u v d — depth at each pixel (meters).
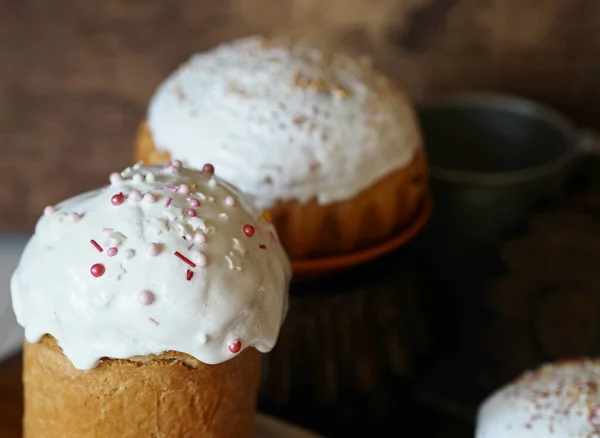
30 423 0.47
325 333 0.57
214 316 0.42
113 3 0.74
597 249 0.65
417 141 0.61
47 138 0.79
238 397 0.46
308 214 0.56
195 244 0.43
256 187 0.55
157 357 0.43
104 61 0.76
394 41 0.77
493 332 0.62
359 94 0.58
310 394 0.56
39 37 0.75
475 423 0.56
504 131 0.73
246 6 0.75
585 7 0.75
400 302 0.60
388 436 0.55
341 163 0.56
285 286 0.46
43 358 0.44
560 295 0.63
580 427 0.46
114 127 0.79
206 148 0.56
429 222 0.67
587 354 0.60
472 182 0.64
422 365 0.59
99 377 0.44
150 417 0.44
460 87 0.79
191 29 0.76
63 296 0.43
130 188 0.45
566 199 0.70
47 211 0.45
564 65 0.78
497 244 0.67
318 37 0.77
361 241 0.58
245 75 0.58
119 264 0.42
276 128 0.55
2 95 0.77
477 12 0.75
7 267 0.76
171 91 0.59
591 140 0.76
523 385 0.50
